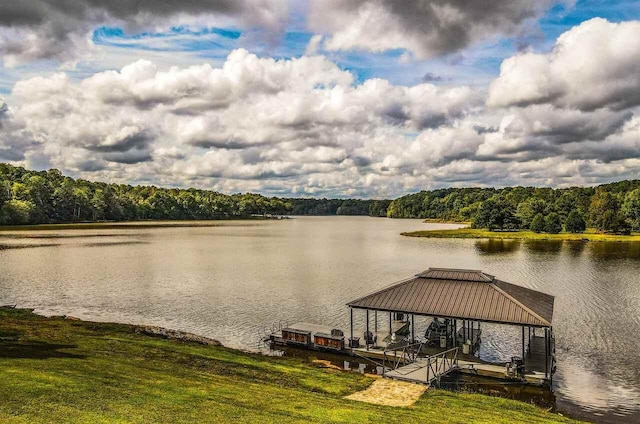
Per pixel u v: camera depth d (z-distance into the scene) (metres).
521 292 34.84
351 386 28.02
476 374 31.97
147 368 26.45
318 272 77.31
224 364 30.00
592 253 102.25
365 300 36.19
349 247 123.19
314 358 35.88
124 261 87.62
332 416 20.80
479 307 32.50
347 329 43.09
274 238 155.25
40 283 64.19
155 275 72.44
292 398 23.45
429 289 35.41
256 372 28.95
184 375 25.78
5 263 81.88
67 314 47.66
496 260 92.06
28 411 17.05
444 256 100.62
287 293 59.34
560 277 70.06
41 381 20.78
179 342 35.78
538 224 157.88
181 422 17.75
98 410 18.00
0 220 182.50
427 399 26.11
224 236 161.50
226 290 61.06
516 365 31.16
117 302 53.53
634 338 40.41
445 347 36.91
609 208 162.00
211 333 41.88
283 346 38.53
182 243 129.38
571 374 32.69
